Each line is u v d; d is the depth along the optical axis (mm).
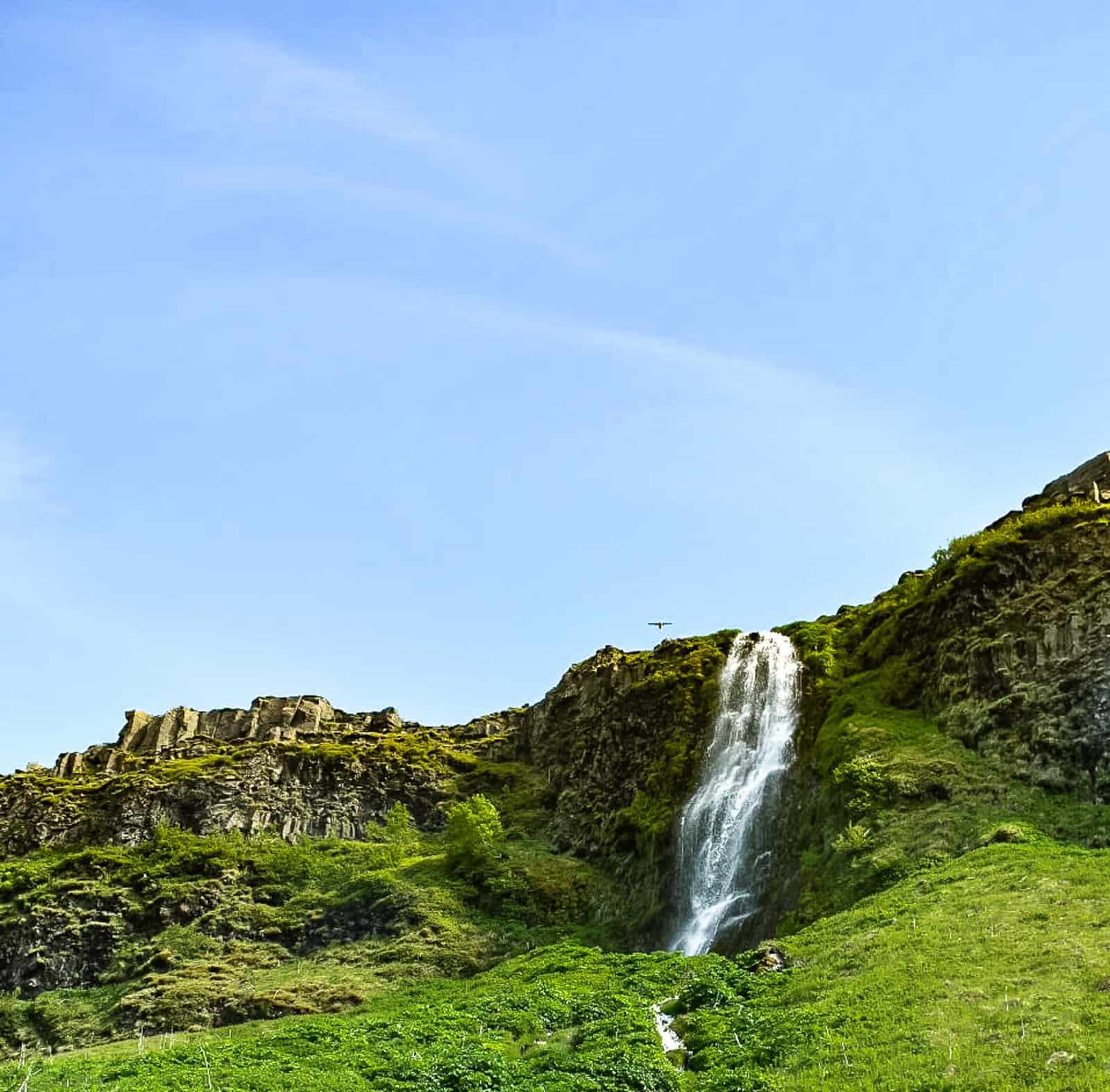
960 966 39438
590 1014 47062
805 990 42719
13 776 135750
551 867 92500
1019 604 69000
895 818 60469
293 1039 49500
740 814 77625
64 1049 77562
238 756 122938
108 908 99750
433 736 133500
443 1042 45344
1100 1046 30797
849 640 88688
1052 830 54031
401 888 91438
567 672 123625
